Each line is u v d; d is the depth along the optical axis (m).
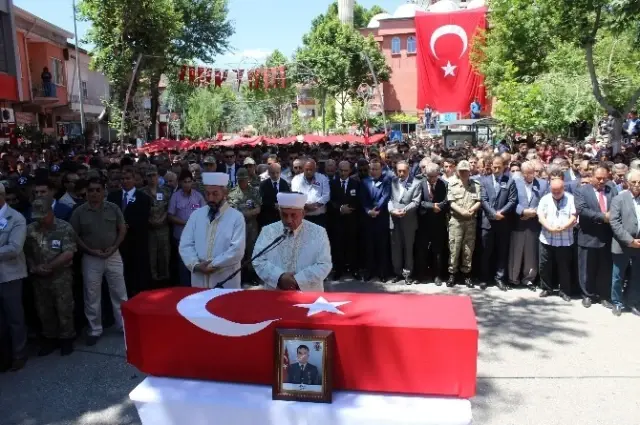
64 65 28.09
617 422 4.41
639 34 12.62
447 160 9.26
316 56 34.09
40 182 6.82
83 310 6.78
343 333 2.82
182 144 22.70
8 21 18.39
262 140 23.53
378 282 8.70
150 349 3.11
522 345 5.98
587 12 12.38
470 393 2.74
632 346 5.91
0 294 5.54
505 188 7.99
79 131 31.38
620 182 7.77
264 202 8.70
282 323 2.89
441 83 24.66
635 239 6.71
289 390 2.83
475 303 7.50
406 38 44.56
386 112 45.12
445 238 8.42
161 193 8.02
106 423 4.58
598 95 12.95
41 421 4.62
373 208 8.59
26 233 5.76
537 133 18.94
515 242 8.09
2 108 20.17
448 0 42.41
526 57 20.73
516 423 4.42
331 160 9.62
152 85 28.73
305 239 4.17
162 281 8.19
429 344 2.74
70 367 5.70
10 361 5.70
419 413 2.70
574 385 5.04
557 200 7.49
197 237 5.15
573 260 7.73
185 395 2.95
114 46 23.28
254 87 18.66
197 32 29.67
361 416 2.73
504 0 20.83
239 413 2.88
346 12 44.88
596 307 7.29
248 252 8.42
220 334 2.98
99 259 6.33
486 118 22.58
